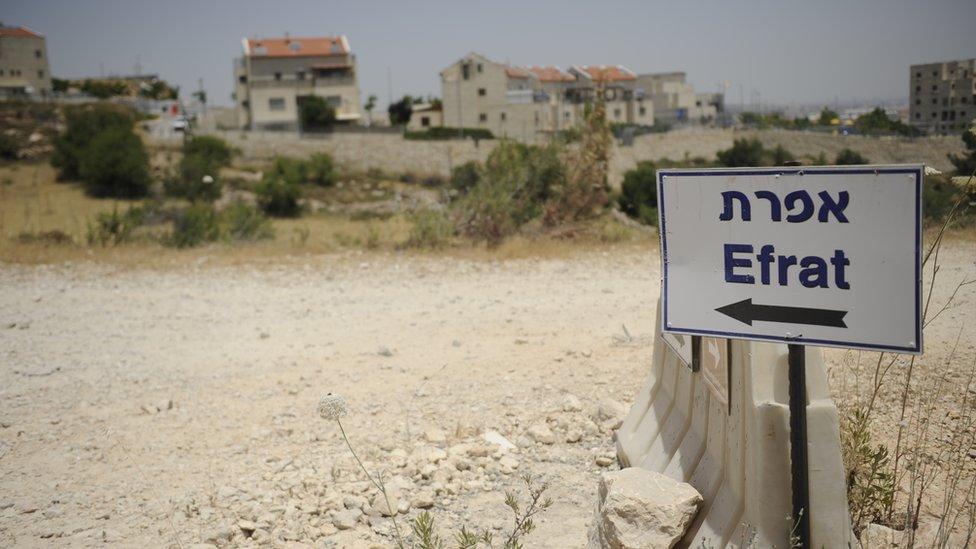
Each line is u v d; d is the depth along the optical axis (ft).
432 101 372.58
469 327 29.45
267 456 17.56
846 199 8.89
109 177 161.89
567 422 18.02
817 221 9.07
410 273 42.52
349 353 26.73
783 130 85.76
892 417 15.01
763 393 9.91
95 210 137.18
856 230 8.87
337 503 14.61
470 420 19.07
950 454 12.83
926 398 15.81
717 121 201.46
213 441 18.84
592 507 13.98
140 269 46.52
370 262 46.16
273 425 19.76
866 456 11.78
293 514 14.37
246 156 252.62
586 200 55.06
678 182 9.86
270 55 315.37
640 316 29.48
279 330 30.91
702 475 11.96
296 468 16.74
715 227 9.69
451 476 15.55
